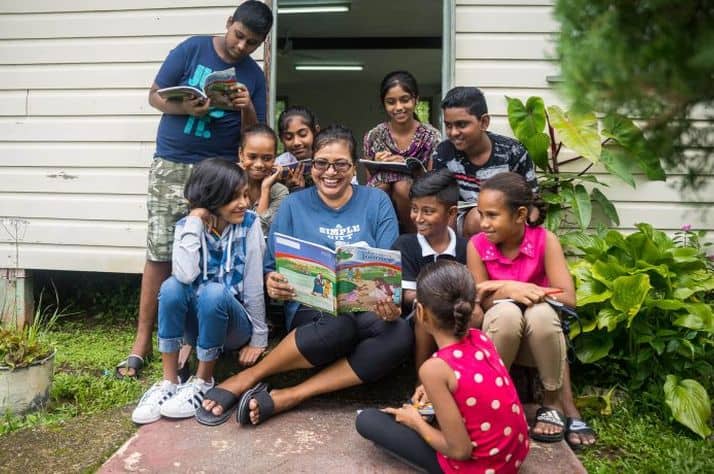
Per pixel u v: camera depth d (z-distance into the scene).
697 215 3.89
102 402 3.02
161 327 2.62
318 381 2.65
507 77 3.96
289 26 8.81
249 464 2.24
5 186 4.41
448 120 3.15
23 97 4.36
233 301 2.63
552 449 2.40
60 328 4.32
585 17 1.34
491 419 1.97
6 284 4.42
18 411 2.86
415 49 9.50
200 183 2.62
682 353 2.97
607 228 3.94
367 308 2.46
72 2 4.26
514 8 3.93
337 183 2.81
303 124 3.56
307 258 2.44
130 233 4.31
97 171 4.32
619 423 2.80
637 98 1.30
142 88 4.24
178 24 4.18
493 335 2.46
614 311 3.00
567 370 2.69
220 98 3.13
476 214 3.14
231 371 3.03
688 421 2.67
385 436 2.20
